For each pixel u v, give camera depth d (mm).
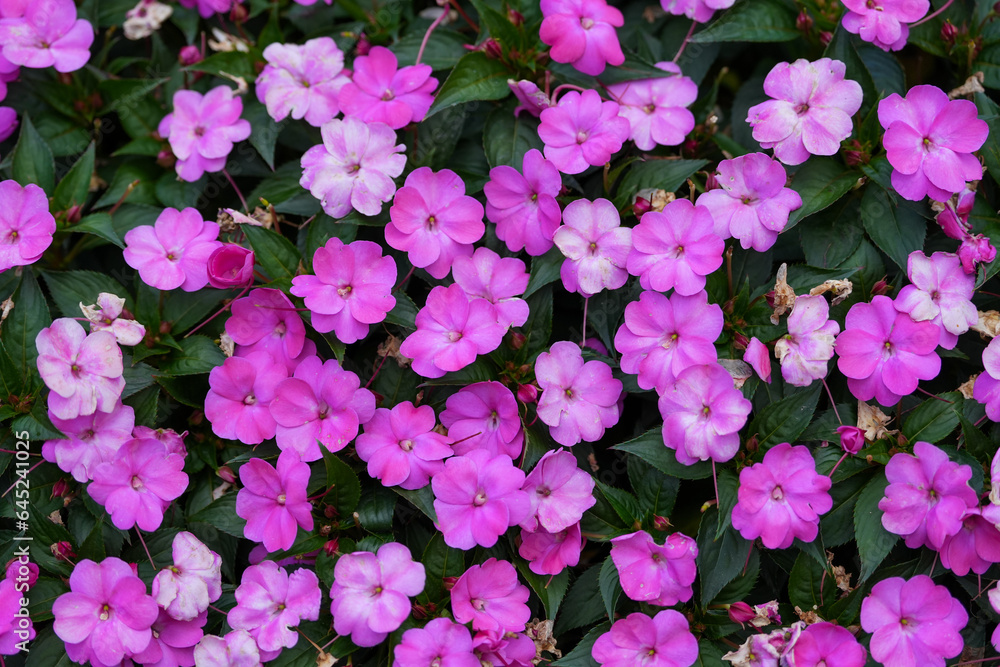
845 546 1474
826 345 1428
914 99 1447
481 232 1466
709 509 1436
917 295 1434
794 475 1419
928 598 1422
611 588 1432
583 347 1465
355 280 1456
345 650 1433
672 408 1429
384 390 1479
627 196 1483
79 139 1568
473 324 1440
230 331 1468
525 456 1443
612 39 1481
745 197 1457
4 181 1474
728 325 1457
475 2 1489
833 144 1449
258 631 1437
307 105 1514
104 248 1549
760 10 1510
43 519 1456
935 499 1418
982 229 1463
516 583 1439
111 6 1594
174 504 1486
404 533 1475
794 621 1447
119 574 1432
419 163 1502
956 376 1478
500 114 1502
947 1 1512
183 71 1562
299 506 1438
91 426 1459
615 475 1499
